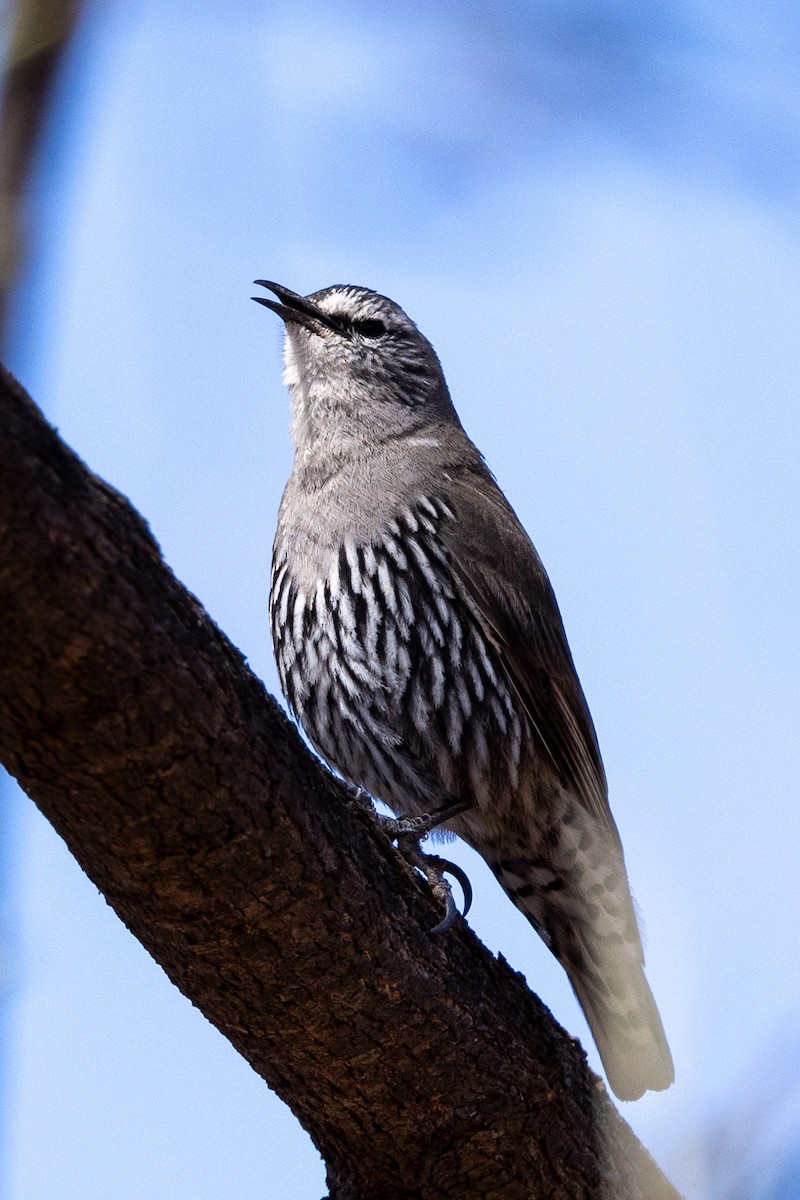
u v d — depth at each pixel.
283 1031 8.83
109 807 7.39
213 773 7.48
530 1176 10.12
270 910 8.12
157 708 7.11
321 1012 8.73
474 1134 9.77
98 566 6.73
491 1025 9.65
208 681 7.34
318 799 8.32
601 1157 10.52
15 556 6.43
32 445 6.48
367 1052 9.05
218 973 8.48
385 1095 9.38
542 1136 10.06
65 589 6.61
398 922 8.93
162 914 8.09
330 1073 9.16
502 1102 9.77
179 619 7.23
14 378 6.56
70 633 6.70
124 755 7.15
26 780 7.37
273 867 7.97
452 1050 9.37
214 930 8.16
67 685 6.83
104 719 6.99
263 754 7.76
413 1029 9.11
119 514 6.98
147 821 7.48
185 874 7.80
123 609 6.86
